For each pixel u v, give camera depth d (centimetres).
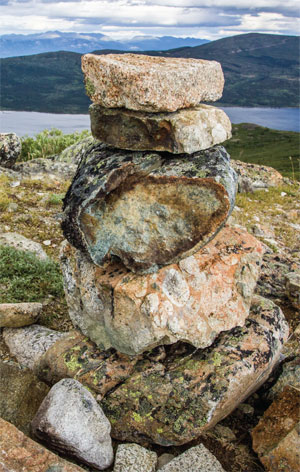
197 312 102
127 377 105
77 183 106
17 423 97
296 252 207
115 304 102
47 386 107
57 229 194
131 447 96
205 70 103
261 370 103
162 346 108
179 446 101
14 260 152
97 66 97
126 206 102
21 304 125
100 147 110
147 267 102
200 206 98
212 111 103
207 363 102
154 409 99
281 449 93
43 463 85
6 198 215
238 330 108
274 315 114
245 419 108
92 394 104
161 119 97
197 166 100
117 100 97
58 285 145
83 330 114
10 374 103
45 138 362
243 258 112
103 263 106
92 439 92
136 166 102
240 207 269
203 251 110
